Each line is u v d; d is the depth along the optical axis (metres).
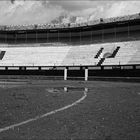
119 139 8.08
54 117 11.86
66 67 66.75
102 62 62.19
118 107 15.79
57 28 77.12
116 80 52.75
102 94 25.22
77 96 23.11
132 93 26.33
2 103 16.70
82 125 10.11
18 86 36.19
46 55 73.50
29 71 70.44
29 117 11.71
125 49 62.94
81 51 70.75
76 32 76.50
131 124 10.43
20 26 80.44
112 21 67.62
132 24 66.19
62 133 8.73
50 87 34.88
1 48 79.06
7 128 9.33
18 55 75.62
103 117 12.03
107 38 70.88
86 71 57.22
